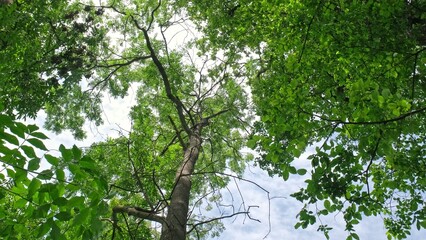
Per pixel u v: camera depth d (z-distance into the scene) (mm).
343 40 7793
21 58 11578
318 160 6168
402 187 8930
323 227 6664
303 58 8938
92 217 3793
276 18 10602
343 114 6305
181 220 8023
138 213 8586
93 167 3912
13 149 3742
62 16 12742
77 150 3861
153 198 13500
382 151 6164
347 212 6602
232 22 13234
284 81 9156
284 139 6895
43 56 12188
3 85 10938
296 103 6656
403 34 7152
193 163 10672
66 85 12219
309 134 6508
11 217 4258
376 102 5574
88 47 14445
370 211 6633
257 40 13156
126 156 14438
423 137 8992
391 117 5730
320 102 7930
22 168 3676
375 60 7543
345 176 6277
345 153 6316
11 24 10141
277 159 6117
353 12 7453
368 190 6383
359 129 6895
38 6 11414
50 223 3705
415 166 7652
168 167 14992
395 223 9820
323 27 7859
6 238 4004
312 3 7980
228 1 13578
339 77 8359
